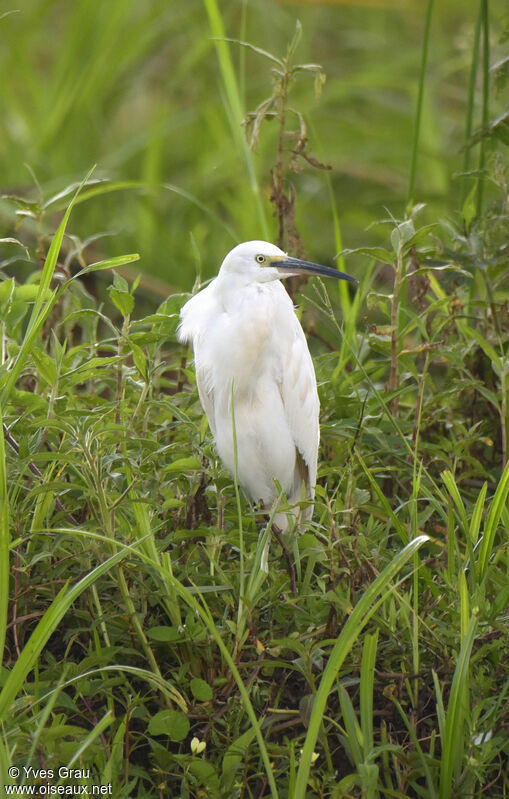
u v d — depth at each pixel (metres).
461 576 6.07
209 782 5.64
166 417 8.25
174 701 6.20
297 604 6.62
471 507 8.01
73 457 6.12
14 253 14.64
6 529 5.57
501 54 15.02
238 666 6.04
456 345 8.79
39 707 6.06
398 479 8.52
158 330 8.19
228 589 6.35
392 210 16.20
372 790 5.41
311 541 6.69
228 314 7.93
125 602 6.29
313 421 8.18
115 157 17.83
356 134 18.47
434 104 19.34
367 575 6.65
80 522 7.23
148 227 15.71
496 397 8.20
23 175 17.30
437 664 6.53
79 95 18.55
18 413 8.20
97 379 8.66
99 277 14.25
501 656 6.30
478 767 5.66
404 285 10.03
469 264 8.72
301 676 6.64
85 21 18.66
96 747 5.52
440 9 22.33
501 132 9.24
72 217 15.85
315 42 22.23
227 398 7.94
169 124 18.42
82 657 6.88
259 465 8.33
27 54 20.69
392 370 8.47
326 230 16.33
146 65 20.66
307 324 11.33
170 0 20.47
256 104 18.80
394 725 6.47
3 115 18.61
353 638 5.38
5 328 7.56
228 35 20.97
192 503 7.07
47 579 6.64
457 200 15.81
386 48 21.33
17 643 6.34
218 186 16.81
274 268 7.90
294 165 9.41
